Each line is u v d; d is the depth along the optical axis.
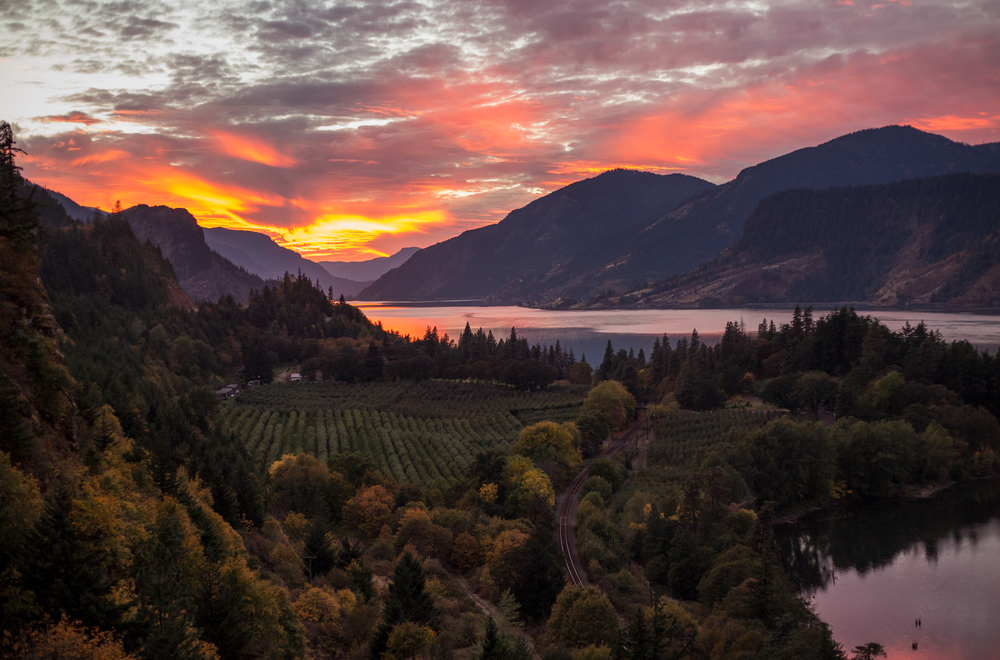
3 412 39.53
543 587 81.25
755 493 142.50
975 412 180.88
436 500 128.25
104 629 32.44
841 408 188.38
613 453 183.88
